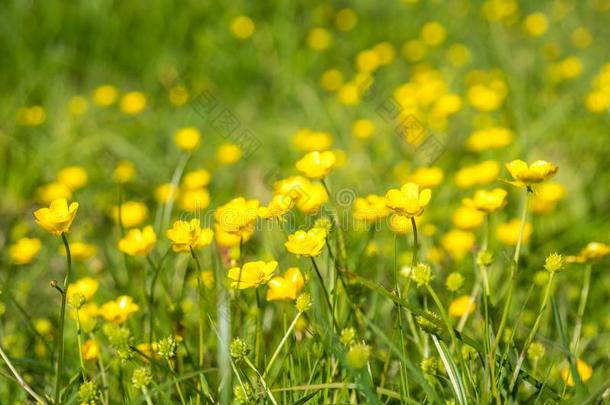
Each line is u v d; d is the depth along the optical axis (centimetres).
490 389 275
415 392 314
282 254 373
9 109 687
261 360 314
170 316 355
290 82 736
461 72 780
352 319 323
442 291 381
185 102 707
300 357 316
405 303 260
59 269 496
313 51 808
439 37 823
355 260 383
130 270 399
